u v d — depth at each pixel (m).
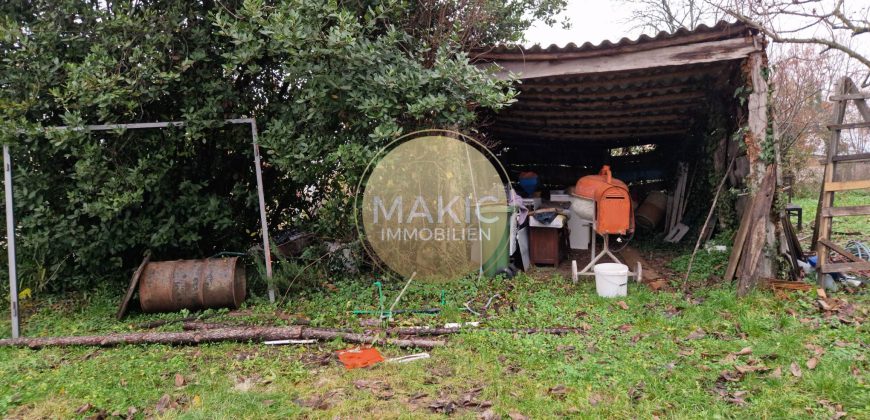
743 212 6.53
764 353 3.78
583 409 3.16
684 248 8.29
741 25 5.38
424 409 3.30
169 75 5.17
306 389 3.62
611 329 4.49
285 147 5.45
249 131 6.09
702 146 8.40
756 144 5.61
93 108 5.38
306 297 5.72
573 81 6.88
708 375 3.49
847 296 5.12
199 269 5.42
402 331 4.59
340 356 4.13
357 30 5.15
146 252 5.97
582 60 5.84
